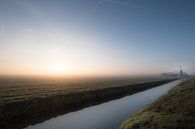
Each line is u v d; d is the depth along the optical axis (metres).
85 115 25.80
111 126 19.36
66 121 22.41
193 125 13.77
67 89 55.53
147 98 44.50
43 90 52.19
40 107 28.58
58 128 19.58
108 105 34.91
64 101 34.19
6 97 35.44
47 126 20.41
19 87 63.47
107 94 49.50
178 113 17.64
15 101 28.84
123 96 50.19
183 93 31.53
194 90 33.91
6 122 21.27
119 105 34.47
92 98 42.09
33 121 22.64
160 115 17.69
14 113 24.02
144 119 17.20
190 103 21.27
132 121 18.00
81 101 37.72
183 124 14.05
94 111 28.84
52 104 31.14
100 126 19.64
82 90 49.81
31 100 30.75
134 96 49.78
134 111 27.58
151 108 23.08
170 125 14.09
